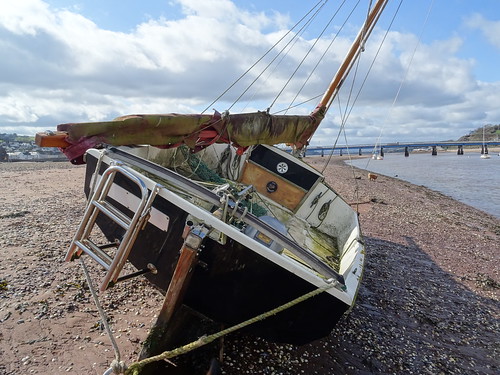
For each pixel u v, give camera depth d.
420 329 4.96
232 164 7.17
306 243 5.78
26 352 3.32
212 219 2.75
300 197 7.04
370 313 5.25
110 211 2.79
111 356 3.41
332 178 24.22
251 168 7.02
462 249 9.41
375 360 4.06
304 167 6.90
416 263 7.89
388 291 6.15
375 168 45.34
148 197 2.99
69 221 7.90
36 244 6.15
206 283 3.08
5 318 3.80
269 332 3.22
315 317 3.06
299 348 4.00
